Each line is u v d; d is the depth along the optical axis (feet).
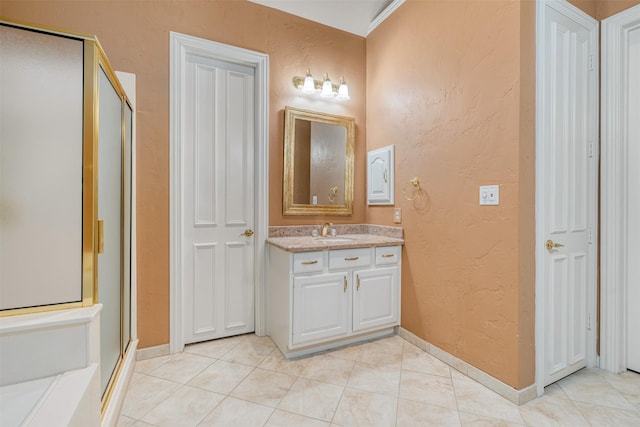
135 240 6.75
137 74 6.83
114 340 5.20
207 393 5.69
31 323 3.45
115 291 5.25
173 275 7.22
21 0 5.95
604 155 6.57
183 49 7.32
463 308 6.48
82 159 3.84
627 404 5.38
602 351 6.59
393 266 8.18
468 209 6.39
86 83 3.84
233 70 8.14
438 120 7.13
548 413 5.16
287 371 6.48
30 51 3.60
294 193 8.68
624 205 6.39
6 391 3.26
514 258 5.51
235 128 8.16
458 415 5.12
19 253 3.59
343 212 9.43
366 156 9.84
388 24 8.80
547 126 5.82
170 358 7.02
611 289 6.49
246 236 8.32
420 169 7.67
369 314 7.84
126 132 6.10
